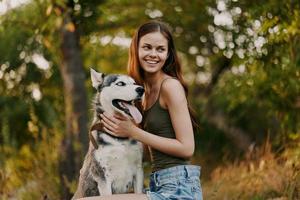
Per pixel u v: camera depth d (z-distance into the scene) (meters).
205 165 10.37
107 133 4.97
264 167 7.62
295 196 6.54
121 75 5.01
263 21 8.07
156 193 4.49
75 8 8.70
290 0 7.84
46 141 9.07
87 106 10.71
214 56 14.55
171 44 4.82
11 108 14.88
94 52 14.09
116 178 5.04
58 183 8.47
